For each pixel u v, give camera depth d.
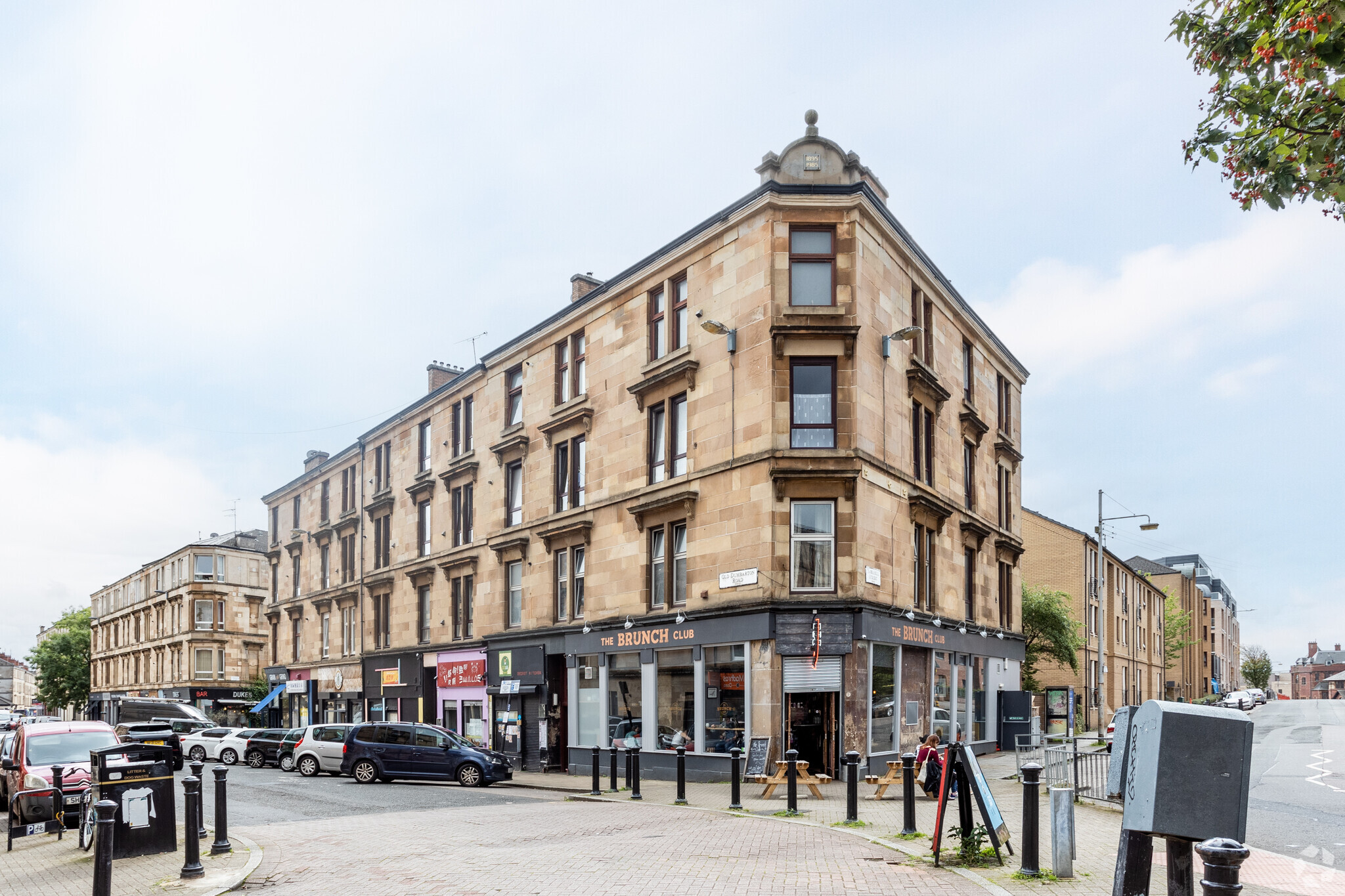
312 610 44.41
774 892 9.14
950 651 25.34
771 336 21.30
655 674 23.56
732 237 22.70
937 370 26.38
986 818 10.30
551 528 27.73
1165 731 7.09
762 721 20.42
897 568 22.75
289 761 29.48
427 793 21.25
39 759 16.06
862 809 15.69
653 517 24.14
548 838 13.16
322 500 44.97
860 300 21.77
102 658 80.31
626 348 25.73
